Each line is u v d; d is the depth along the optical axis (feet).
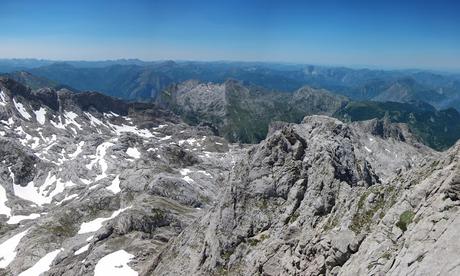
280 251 204.95
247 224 253.44
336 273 155.53
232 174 280.72
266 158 270.46
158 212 442.09
